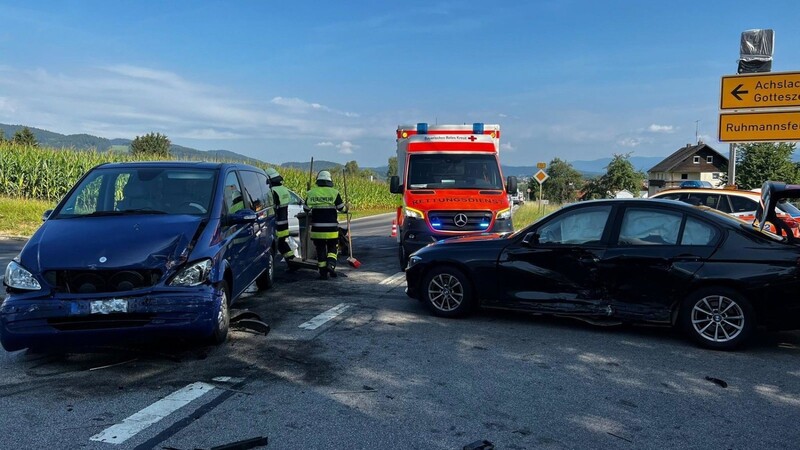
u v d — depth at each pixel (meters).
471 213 9.60
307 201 9.45
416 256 6.93
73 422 3.74
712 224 5.74
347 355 5.21
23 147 23.48
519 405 4.08
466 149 10.93
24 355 5.14
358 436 3.55
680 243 5.78
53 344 4.65
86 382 4.48
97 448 3.38
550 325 6.40
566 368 4.92
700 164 76.12
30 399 4.13
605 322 6.10
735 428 3.74
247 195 7.15
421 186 10.55
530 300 6.33
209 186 6.16
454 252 6.68
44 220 5.64
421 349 5.43
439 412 3.94
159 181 6.16
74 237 5.05
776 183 5.95
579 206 6.30
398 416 3.87
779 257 5.39
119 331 4.68
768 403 4.18
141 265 4.78
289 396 4.20
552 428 3.71
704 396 4.31
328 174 9.64
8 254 12.18
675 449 3.44
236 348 5.38
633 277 5.86
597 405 4.11
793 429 3.74
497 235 7.03
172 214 5.64
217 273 5.21
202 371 4.74
